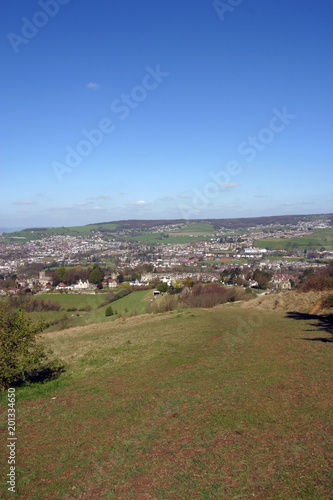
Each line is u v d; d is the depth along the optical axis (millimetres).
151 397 8383
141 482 4832
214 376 9484
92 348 16203
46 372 12234
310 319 18281
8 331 10219
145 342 16094
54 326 36656
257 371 9477
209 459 5156
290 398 7199
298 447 5195
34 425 7570
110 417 7465
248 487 4395
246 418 6438
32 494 4906
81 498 4664
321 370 8961
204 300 37500
